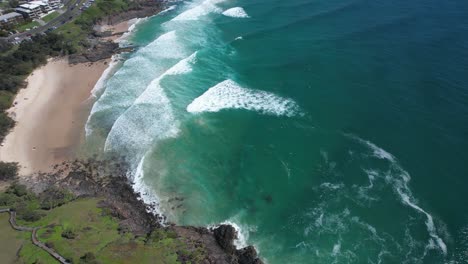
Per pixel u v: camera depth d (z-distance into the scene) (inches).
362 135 2753.4
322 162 2583.7
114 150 2797.7
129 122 3011.8
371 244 2060.8
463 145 2568.9
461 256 1959.9
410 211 2203.5
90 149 2839.6
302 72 3489.2
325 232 2145.7
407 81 3198.8
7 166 2637.8
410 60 3462.1
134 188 2485.2
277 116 3011.8
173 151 2760.8
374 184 2385.6
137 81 3565.5
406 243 2048.5
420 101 2974.9
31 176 2632.9
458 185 2320.4
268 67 3619.6
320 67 3528.5
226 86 3376.0
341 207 2274.9
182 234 2144.4
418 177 2395.4
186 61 3779.5
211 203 2368.4
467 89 3029.0
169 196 2415.1
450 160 2481.5
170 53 4008.4
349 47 3789.4
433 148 2576.3
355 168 2506.2
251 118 3016.7
